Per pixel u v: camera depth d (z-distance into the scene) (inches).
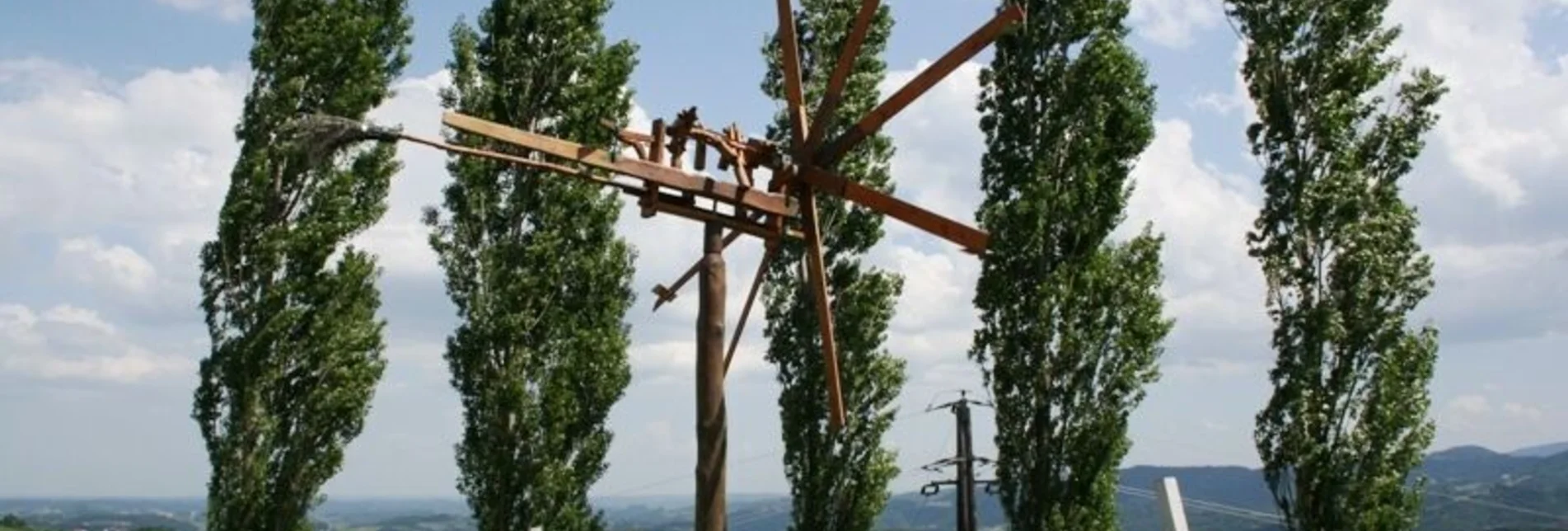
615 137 416.5
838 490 1127.0
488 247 1163.3
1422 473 957.2
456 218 1176.2
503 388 1123.9
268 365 1078.4
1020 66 1104.8
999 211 1066.1
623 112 1222.3
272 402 1082.1
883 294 1157.1
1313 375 975.0
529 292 1149.7
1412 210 996.6
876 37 1204.5
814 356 1145.4
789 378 1155.9
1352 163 1009.5
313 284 1108.5
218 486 1056.2
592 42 1229.1
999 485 1043.3
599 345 1155.9
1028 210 1056.8
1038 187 1061.8
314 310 1109.7
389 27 1230.3
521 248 1167.0
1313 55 1037.2
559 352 1156.5
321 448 1092.5
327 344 1102.4
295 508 1072.2
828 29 1200.2
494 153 384.5
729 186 405.7
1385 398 954.7
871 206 420.8
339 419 1095.6
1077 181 1068.5
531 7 1210.6
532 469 1117.7
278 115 1127.6
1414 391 960.3
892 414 1145.4
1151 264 1058.7
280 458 1078.4
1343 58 1032.8
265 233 1102.4
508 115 1192.2
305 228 1107.9
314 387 1095.6
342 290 1119.0
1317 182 1010.7
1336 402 971.3
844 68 424.2
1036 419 1038.4
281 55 1144.8
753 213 415.8
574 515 1117.7
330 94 1153.4
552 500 1114.1
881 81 1194.6
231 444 1058.7
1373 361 972.6
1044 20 1106.1
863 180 1163.9
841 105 1165.7
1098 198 1069.8
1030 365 1041.5
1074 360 1037.2
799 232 436.1
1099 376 1035.9
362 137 383.9
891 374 1147.3
